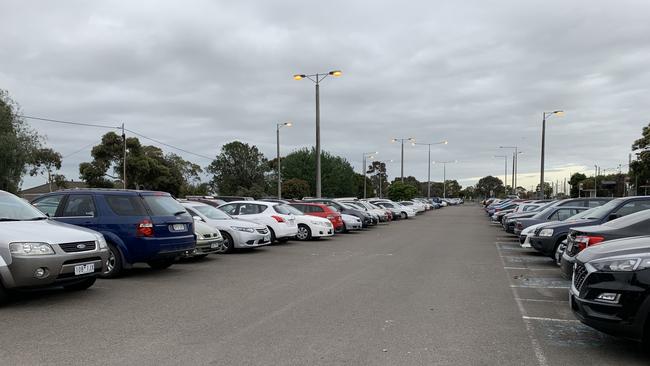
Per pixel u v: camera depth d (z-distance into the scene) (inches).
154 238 379.9
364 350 206.4
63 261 282.5
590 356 203.5
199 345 211.9
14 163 1364.4
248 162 3713.1
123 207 385.1
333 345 212.8
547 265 477.1
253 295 320.2
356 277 394.3
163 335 227.0
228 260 502.9
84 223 383.6
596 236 302.7
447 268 450.6
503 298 317.7
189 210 561.6
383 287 350.3
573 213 628.4
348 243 704.4
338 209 1005.8
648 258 194.2
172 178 2507.4
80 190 403.9
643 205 430.3
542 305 297.9
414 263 483.8
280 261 495.8
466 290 343.3
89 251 301.4
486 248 636.7
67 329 236.8
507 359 198.2
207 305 290.2
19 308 280.8
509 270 442.9
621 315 193.8
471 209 2765.7
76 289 332.5
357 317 262.2
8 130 1391.5
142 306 287.1
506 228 807.7
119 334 228.4
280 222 669.3
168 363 189.2
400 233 917.8
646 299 189.6
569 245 326.6
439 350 207.9
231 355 198.8
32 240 277.4
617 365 193.2
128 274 407.5
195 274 408.5
